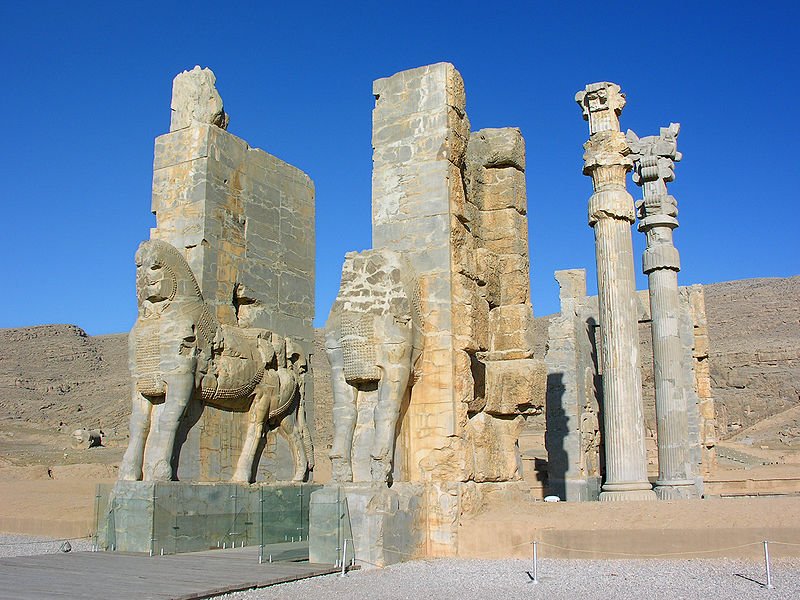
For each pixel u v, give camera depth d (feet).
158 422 48.96
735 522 38.91
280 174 62.85
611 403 58.03
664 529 39.19
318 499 40.01
